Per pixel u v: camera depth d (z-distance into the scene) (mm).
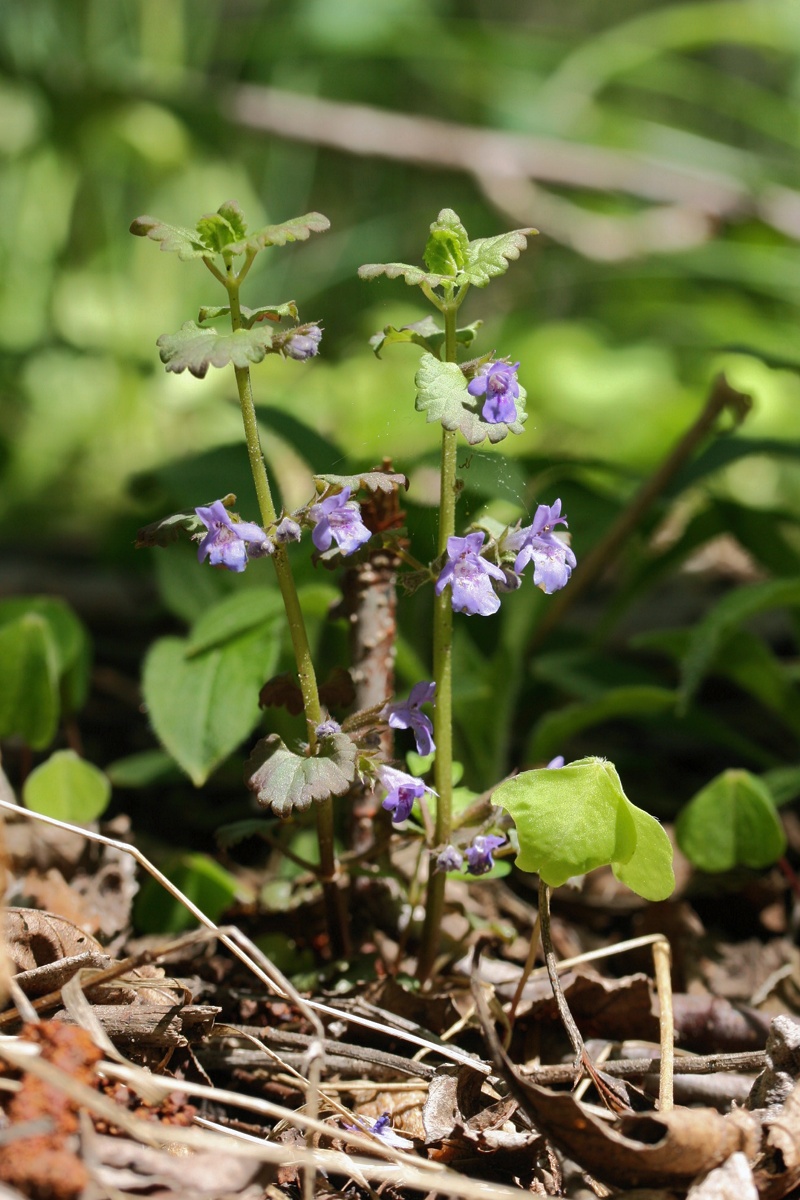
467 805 833
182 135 1876
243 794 971
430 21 2111
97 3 1966
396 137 1852
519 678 970
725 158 2051
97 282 1950
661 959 833
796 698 974
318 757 793
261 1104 756
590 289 2305
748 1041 835
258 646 894
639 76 2180
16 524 1652
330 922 847
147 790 976
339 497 779
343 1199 769
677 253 1816
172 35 2037
